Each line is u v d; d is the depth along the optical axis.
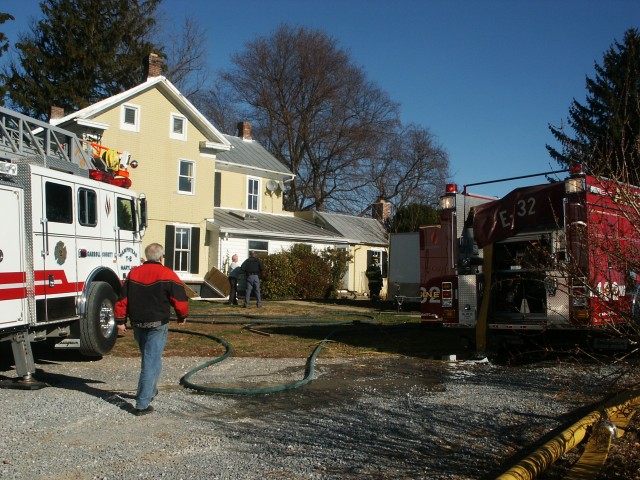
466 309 10.27
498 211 9.67
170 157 24.67
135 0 37.72
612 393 6.50
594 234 5.90
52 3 35.28
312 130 43.47
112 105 23.23
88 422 5.97
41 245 8.21
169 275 6.41
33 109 33.62
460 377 8.60
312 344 11.71
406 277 21.77
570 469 4.57
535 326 9.14
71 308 8.91
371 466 4.74
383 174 44.62
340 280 28.69
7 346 8.81
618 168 5.29
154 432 5.64
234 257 21.05
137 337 6.44
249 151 31.30
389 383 8.14
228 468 4.67
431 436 5.56
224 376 8.49
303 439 5.43
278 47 43.16
